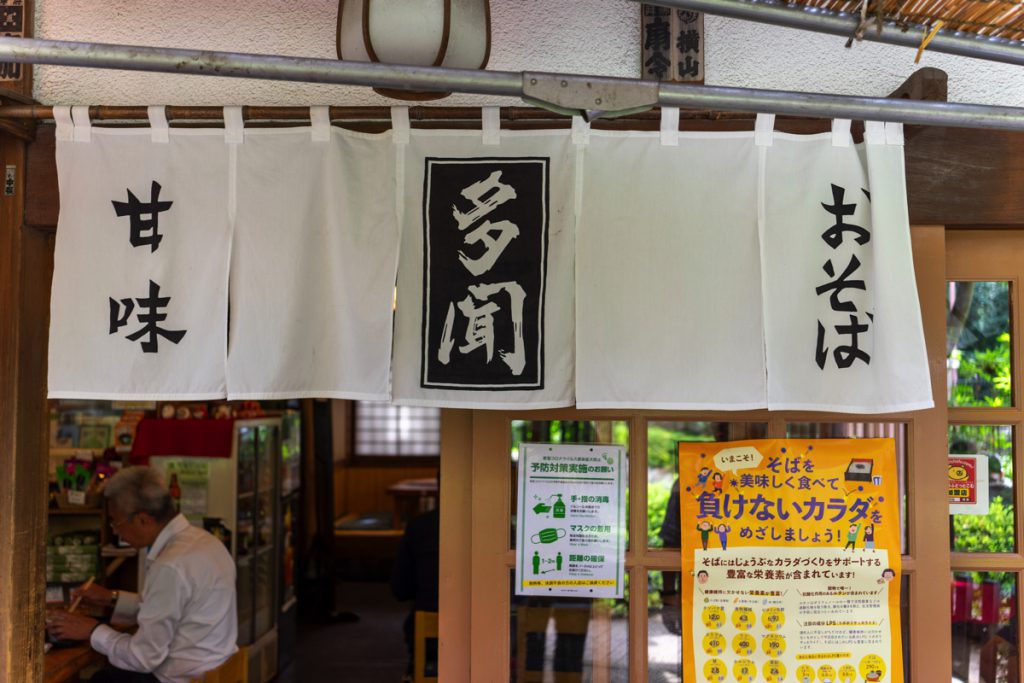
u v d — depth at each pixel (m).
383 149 2.84
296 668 6.75
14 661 2.98
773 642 2.93
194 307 2.81
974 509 3.10
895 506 2.94
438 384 2.79
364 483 10.91
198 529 4.60
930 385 2.73
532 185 2.81
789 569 2.94
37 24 3.10
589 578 2.99
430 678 4.57
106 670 4.27
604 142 2.82
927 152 2.95
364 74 2.13
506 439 3.00
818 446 2.96
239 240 2.83
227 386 2.79
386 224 2.82
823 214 2.81
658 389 2.78
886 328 2.75
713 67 3.05
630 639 2.99
